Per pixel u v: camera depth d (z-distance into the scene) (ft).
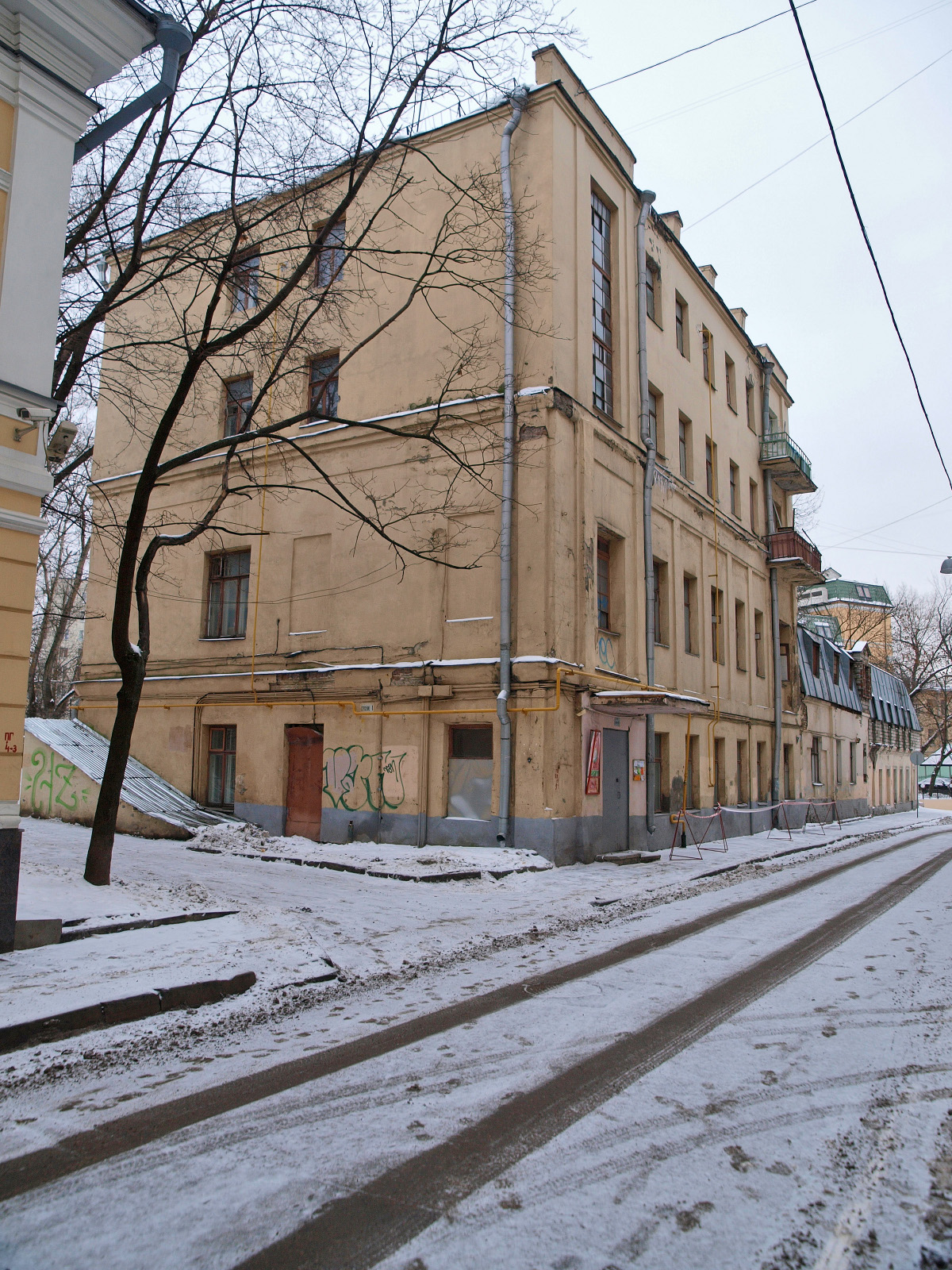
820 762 106.93
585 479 48.83
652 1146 12.21
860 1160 11.78
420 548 49.67
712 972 22.66
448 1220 10.22
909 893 38.09
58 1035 17.03
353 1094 14.28
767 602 87.51
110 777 30.60
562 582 46.26
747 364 86.89
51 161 23.67
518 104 48.88
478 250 42.34
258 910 29.30
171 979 19.94
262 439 56.95
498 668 45.70
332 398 55.21
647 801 54.90
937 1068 15.30
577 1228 10.04
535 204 48.60
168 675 60.08
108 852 30.66
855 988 20.71
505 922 30.37
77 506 46.16
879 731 141.49
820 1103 13.76
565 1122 13.03
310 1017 19.03
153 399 63.21
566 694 45.50
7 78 22.91
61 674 106.83
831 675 114.83
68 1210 10.50
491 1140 12.44
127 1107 13.79
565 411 47.42
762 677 84.43
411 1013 19.22
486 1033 17.58
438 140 52.16
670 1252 9.53
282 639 55.11
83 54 24.06
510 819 44.75
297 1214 10.39
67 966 20.70
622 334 56.49
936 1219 10.23
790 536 85.87
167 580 58.34
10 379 22.29
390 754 48.93
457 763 47.70
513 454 46.88
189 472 60.90
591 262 52.16
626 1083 14.62
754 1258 9.41
